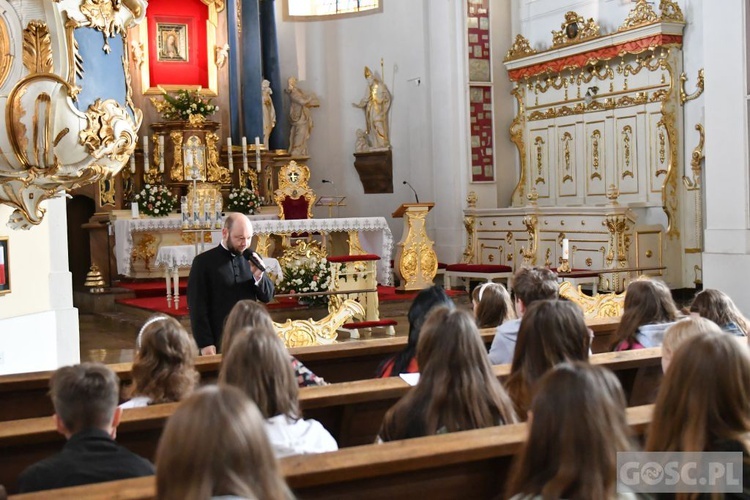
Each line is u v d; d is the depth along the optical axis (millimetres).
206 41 14508
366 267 9633
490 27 14117
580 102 12914
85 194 13305
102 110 5617
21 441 3000
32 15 5195
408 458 2469
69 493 2188
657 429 2305
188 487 1544
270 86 14781
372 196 15320
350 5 15359
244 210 13828
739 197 9586
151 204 13047
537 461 1845
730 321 4344
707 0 9844
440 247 14383
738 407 2215
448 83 14047
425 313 3834
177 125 13703
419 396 2883
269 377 2688
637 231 11469
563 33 12828
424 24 14578
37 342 6879
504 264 13344
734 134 9633
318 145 15438
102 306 11859
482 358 2900
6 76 5172
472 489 2691
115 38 5855
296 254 10703
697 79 11359
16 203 5695
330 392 3477
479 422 2830
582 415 1799
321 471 2373
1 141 5199
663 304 4426
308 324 5691
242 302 3521
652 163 11844
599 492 1756
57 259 7176
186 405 1619
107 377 2598
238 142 14672
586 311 6809
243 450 1579
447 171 14156
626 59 12133
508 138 14312
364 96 15375
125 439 3207
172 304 10961
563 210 12250
